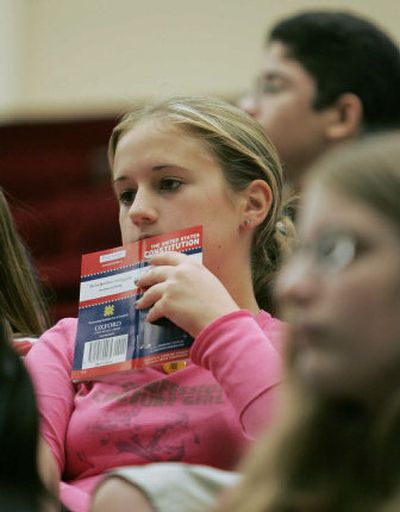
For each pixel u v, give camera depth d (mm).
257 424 3576
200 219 4301
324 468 2449
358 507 2348
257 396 3619
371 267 2322
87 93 11086
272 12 10836
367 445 2367
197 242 4121
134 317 4098
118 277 4195
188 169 4328
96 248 8383
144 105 4602
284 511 2439
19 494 2428
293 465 2473
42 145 9133
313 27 5766
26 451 2459
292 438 2484
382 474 2332
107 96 11047
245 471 2584
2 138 9281
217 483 2916
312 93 5707
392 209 2346
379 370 2320
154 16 11117
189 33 11008
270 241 4516
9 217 5133
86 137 9227
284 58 5781
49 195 8828
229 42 10898
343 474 2408
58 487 3898
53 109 11008
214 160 4383
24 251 5199
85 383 4230
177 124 4402
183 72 10953
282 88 5773
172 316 3934
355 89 5680
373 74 5676
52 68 11188
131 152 4367
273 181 4520
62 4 11336
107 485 2926
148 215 4250
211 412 3941
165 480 2889
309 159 5727
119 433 3994
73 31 11258
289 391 2529
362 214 2357
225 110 4578
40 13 11344
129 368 4035
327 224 2383
